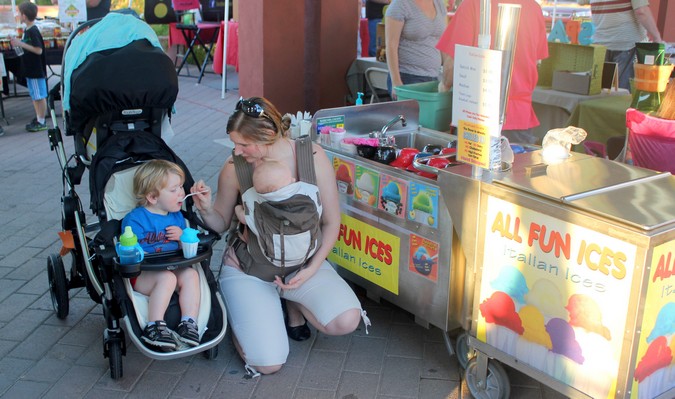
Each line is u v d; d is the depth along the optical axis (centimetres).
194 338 302
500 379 301
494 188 280
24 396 318
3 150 737
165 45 1267
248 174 331
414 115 425
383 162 346
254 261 338
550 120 555
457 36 411
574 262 257
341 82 806
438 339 367
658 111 383
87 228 341
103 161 337
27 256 466
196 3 1116
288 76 777
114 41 353
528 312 279
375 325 381
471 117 286
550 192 265
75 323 384
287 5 748
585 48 543
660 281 244
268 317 333
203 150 722
